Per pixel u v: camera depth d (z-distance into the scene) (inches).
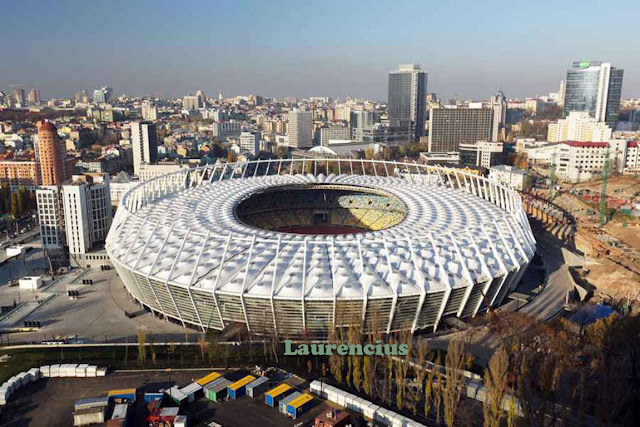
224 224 7377.0
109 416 4623.5
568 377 5022.1
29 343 6053.2
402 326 6018.7
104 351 5831.7
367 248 6353.3
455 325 6181.1
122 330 6387.8
